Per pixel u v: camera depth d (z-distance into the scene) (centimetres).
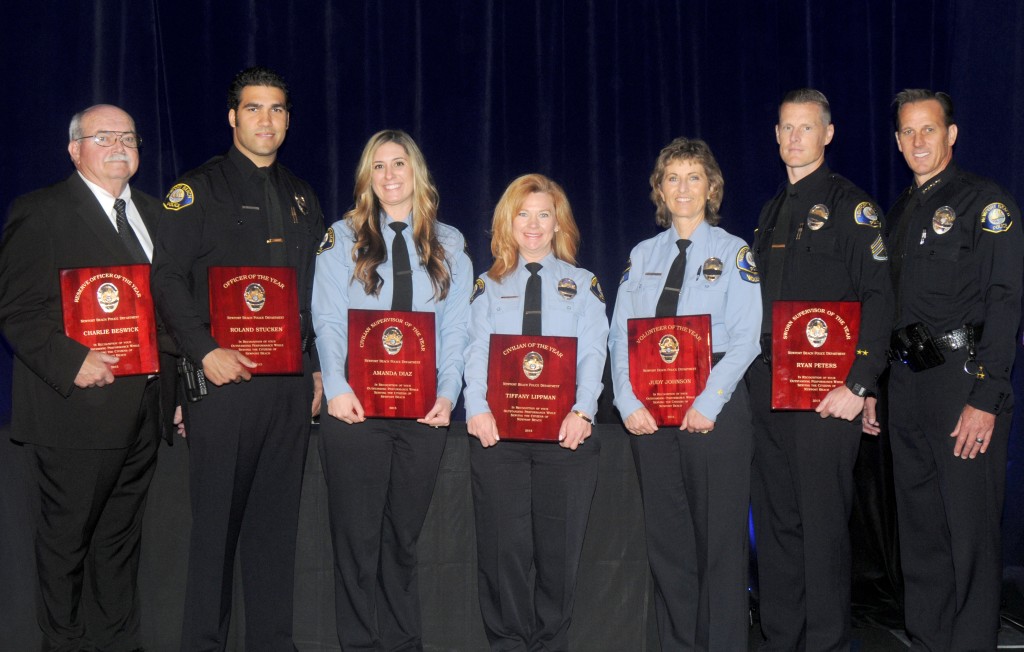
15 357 261
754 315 253
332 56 354
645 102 366
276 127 256
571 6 362
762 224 278
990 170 367
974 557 259
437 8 357
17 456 272
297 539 281
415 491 259
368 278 253
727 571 254
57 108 346
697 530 257
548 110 363
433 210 262
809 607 262
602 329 264
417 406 251
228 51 348
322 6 353
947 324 261
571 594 261
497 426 254
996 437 258
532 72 361
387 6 356
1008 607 324
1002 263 253
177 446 279
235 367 242
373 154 255
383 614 271
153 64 348
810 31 368
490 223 361
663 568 263
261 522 262
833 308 253
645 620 283
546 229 258
